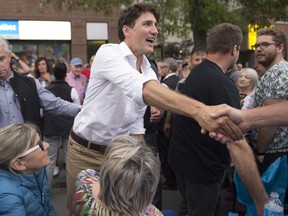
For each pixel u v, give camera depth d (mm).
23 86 2773
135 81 1675
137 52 2029
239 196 2328
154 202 3271
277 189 2275
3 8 15695
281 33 2752
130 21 1993
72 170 2246
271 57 2758
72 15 16484
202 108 1521
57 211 3975
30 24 16125
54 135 4273
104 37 17016
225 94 2209
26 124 1926
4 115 2711
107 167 1328
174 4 8188
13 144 1786
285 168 2271
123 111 2057
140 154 1348
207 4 7414
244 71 4273
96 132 2125
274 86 2330
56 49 16641
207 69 2309
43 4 10305
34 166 1856
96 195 1487
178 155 2432
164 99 1580
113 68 1802
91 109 2090
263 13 8016
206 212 2428
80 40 16719
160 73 5996
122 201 1315
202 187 2389
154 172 1335
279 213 1916
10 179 1794
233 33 2342
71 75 6605
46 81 6055
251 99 4074
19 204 1733
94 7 8219
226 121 1509
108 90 1980
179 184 2961
